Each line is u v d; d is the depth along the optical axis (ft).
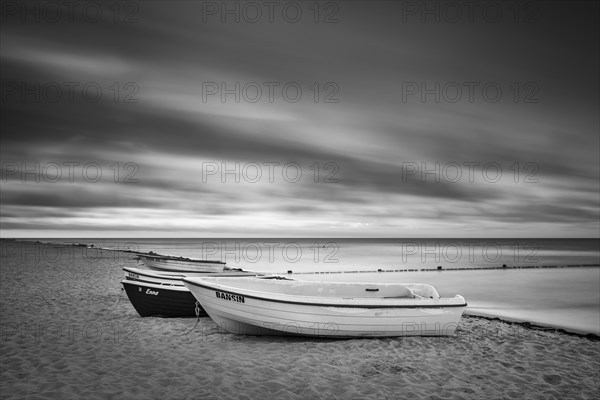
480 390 20.31
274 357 24.08
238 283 32.53
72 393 17.61
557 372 24.13
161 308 33.96
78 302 40.06
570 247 287.69
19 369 20.49
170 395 17.90
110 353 23.61
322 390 19.24
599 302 59.52
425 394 19.31
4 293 44.19
